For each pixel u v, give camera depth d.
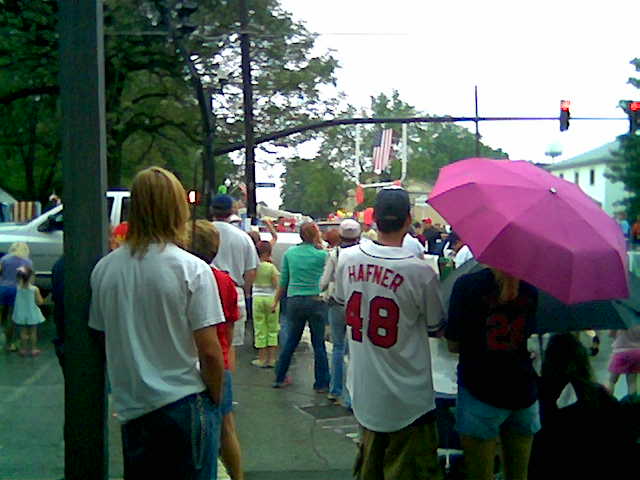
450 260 10.31
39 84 19.25
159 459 3.24
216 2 21.73
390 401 4.00
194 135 23.52
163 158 27.62
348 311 4.14
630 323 4.71
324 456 6.37
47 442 5.74
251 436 6.93
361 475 4.21
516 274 3.69
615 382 5.10
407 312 4.00
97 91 3.47
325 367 8.62
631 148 12.45
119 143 23.42
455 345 4.05
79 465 3.54
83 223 3.49
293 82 23.84
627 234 6.93
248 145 19.41
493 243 3.71
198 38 20.27
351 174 69.31
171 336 3.21
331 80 24.84
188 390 3.25
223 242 7.20
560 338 4.91
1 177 27.39
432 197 4.09
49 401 6.88
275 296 9.70
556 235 3.70
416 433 4.02
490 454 4.05
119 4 16.67
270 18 23.30
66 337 3.51
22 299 9.30
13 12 16.53
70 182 3.48
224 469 5.74
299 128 20.27
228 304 4.33
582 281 3.66
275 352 10.17
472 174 4.09
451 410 5.00
